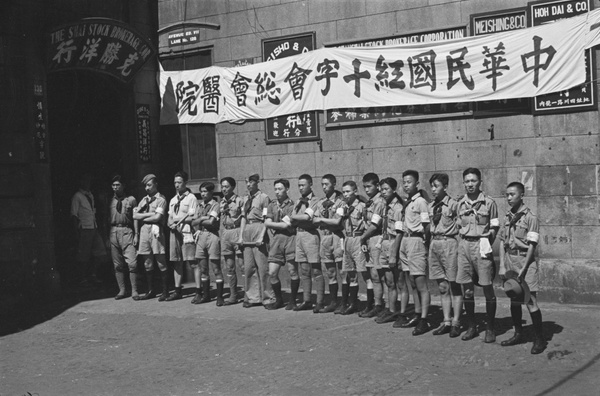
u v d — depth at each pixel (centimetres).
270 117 1120
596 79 863
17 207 1036
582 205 880
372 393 590
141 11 1234
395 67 992
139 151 1215
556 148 895
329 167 1073
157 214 1045
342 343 754
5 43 1028
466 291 748
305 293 935
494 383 601
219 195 1185
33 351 800
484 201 728
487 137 945
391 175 1020
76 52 1070
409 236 791
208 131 1207
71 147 1211
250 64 1143
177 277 1059
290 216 920
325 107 1057
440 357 684
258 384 634
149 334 853
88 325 917
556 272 888
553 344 702
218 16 1177
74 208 1138
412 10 995
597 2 866
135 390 636
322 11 1072
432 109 984
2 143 1019
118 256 1072
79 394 632
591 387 576
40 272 1064
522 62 898
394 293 836
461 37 955
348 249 880
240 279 1158
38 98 1073
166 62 1245
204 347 777
